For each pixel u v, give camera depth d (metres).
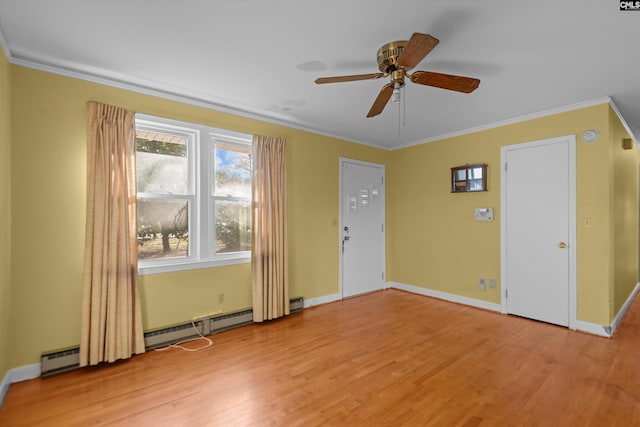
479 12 1.83
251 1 1.74
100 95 2.68
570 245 3.33
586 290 3.24
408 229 5.01
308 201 4.19
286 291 3.74
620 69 2.52
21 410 1.98
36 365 2.38
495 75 2.63
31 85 2.39
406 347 2.90
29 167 2.38
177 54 2.32
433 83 2.09
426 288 4.75
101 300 2.54
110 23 1.95
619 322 3.47
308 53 2.32
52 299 2.46
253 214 3.50
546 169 3.50
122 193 2.65
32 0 1.72
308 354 2.76
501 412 1.95
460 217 4.31
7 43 2.15
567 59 2.37
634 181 4.51
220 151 3.44
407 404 2.04
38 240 2.41
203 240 3.26
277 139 3.72
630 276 4.27
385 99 2.38
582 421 1.87
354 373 2.43
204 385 2.27
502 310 3.86
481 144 4.08
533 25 1.95
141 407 2.01
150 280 2.92
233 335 3.20
